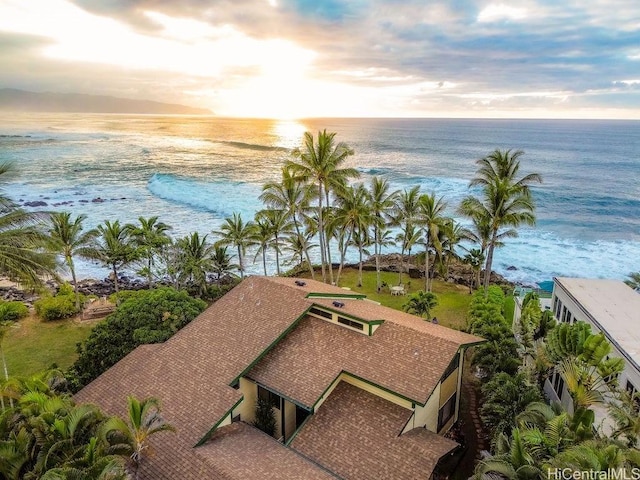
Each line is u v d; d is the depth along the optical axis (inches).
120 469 453.7
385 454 617.9
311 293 878.4
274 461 596.1
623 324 802.2
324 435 658.2
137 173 4028.1
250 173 4042.8
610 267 2041.1
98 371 898.7
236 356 753.6
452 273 1851.6
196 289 1572.3
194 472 557.0
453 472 714.2
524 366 868.6
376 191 1604.3
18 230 848.9
